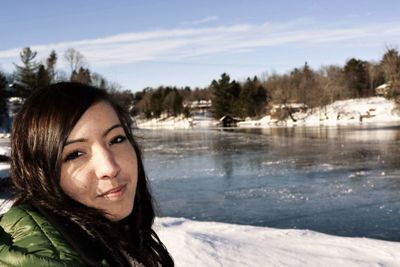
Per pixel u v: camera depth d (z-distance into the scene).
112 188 0.87
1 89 56.12
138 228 1.13
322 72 101.06
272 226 11.10
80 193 0.85
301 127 60.25
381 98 78.88
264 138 42.41
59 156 0.84
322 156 25.45
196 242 6.37
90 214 0.83
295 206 13.12
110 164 0.86
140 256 1.01
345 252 6.49
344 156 24.89
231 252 6.09
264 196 14.80
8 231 0.77
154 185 18.00
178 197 15.28
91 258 0.77
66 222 0.80
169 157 28.97
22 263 0.68
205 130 64.69
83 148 0.87
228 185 17.34
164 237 6.63
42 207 0.81
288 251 6.41
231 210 13.04
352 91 85.25
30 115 0.86
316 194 14.66
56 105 0.85
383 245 6.93
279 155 27.06
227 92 81.25
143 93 112.94
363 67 89.69
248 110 80.75
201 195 15.49
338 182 16.72
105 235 0.84
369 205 12.74
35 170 0.83
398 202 12.92
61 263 0.70
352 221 11.19
